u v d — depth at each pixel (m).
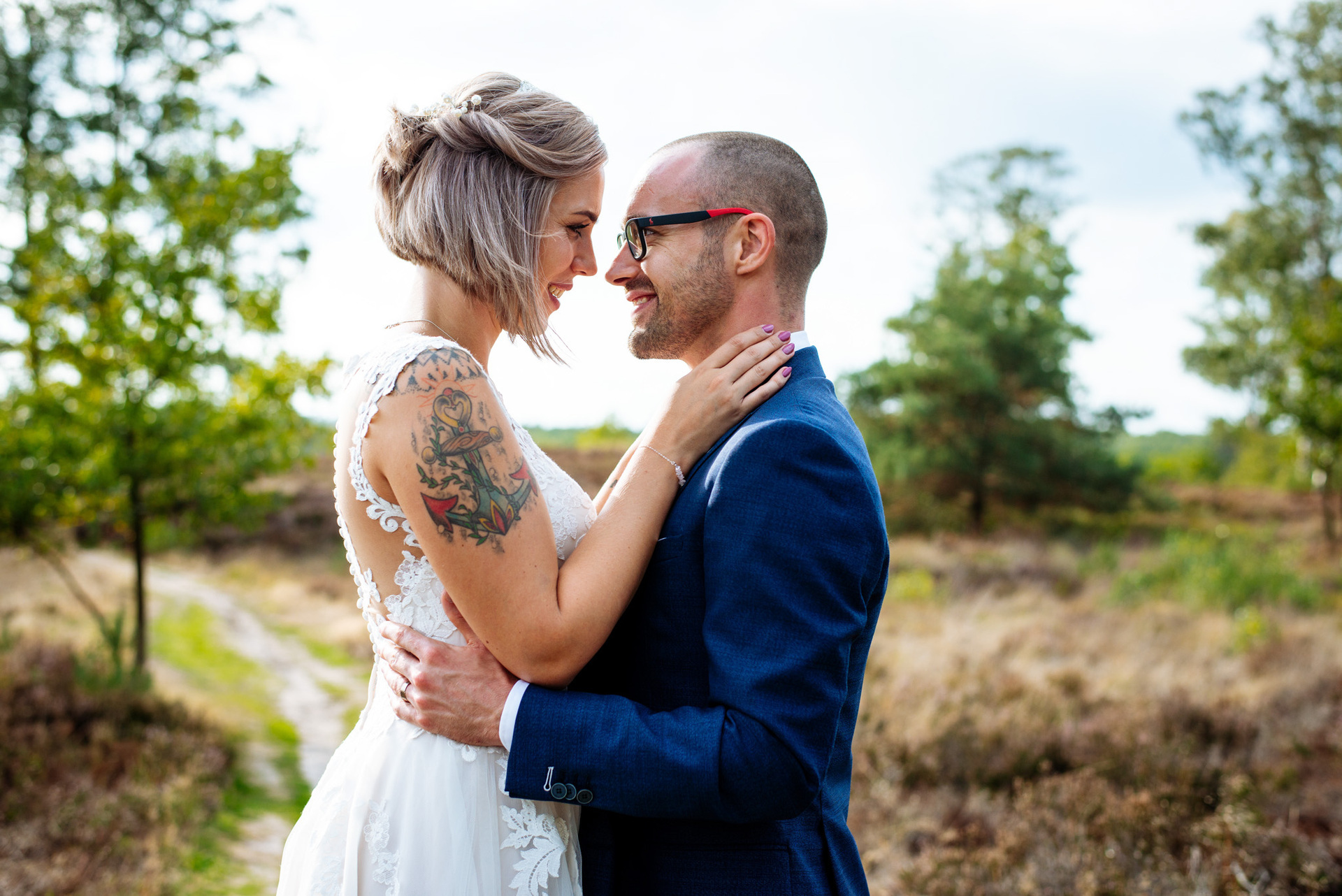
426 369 1.34
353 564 1.55
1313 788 4.28
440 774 1.40
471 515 1.32
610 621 1.40
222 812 5.69
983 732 5.39
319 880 1.45
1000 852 3.63
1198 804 4.12
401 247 1.52
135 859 4.54
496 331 1.59
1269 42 22.83
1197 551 13.35
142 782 5.45
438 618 1.45
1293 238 23.34
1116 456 24.17
